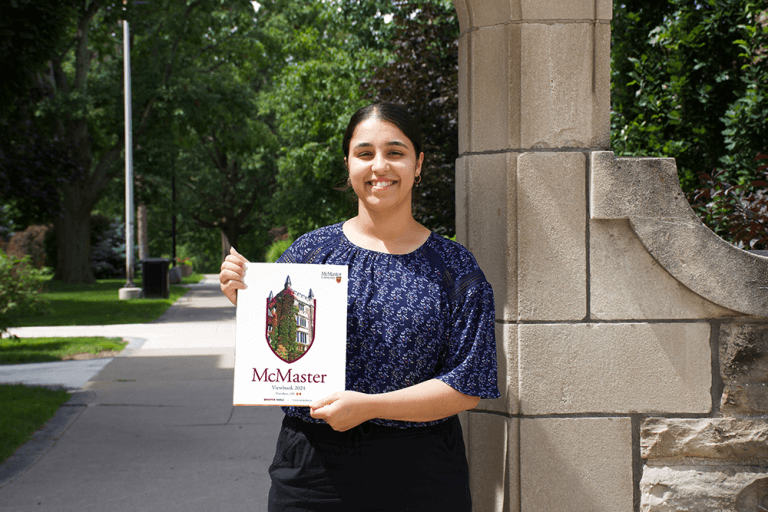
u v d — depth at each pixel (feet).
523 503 7.98
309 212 70.18
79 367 26.12
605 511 8.04
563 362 8.00
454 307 5.82
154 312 47.85
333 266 5.66
